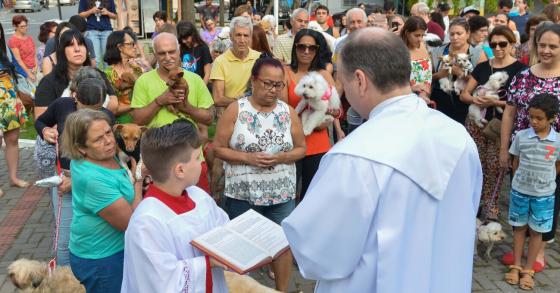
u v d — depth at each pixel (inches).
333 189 63.2
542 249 165.0
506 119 165.0
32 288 118.2
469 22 221.6
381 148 62.7
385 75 66.2
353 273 65.7
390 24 302.0
